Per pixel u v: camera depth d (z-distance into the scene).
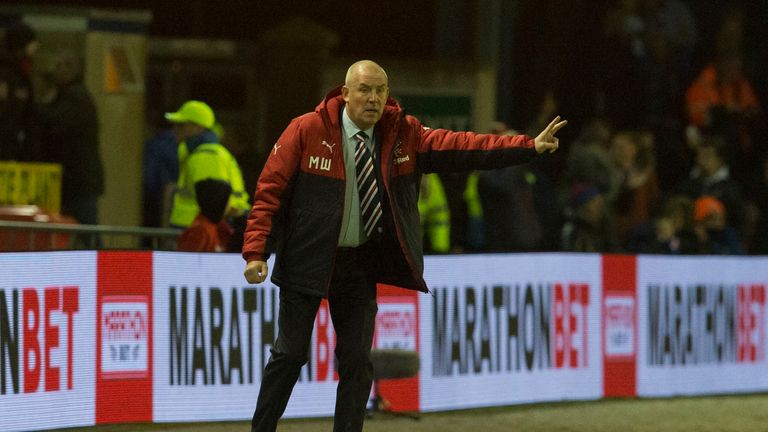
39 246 34.47
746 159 56.75
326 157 23.72
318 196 23.75
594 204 44.69
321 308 31.80
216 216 33.81
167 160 44.41
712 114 56.19
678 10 57.38
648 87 56.59
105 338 29.20
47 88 43.69
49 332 28.36
